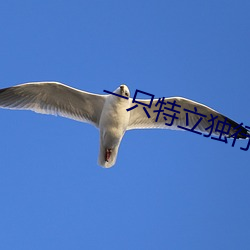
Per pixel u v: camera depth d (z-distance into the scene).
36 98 17.86
